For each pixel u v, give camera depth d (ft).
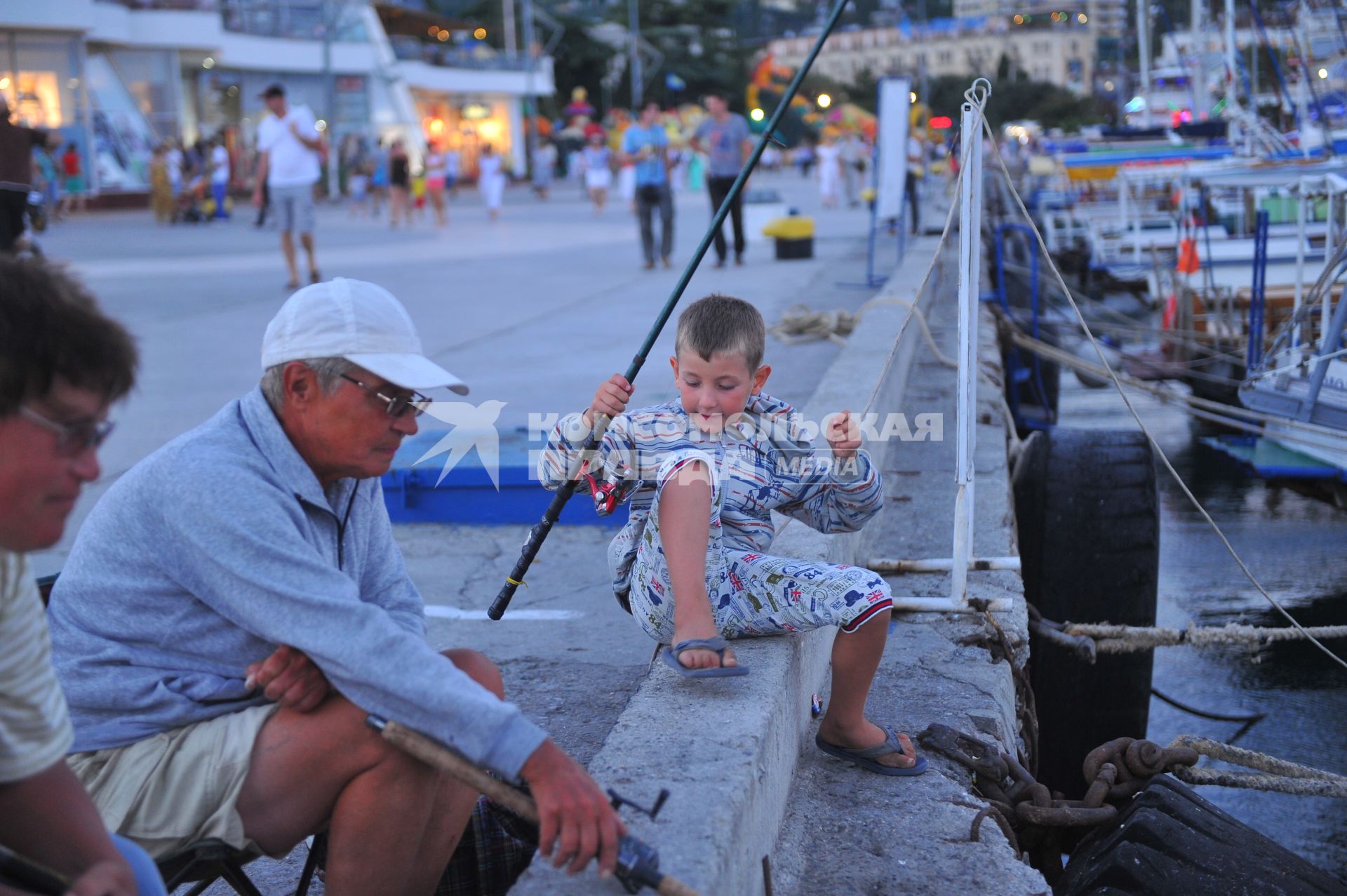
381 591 7.86
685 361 9.26
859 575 9.13
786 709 9.07
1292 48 45.55
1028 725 12.17
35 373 4.82
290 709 6.64
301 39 144.77
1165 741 15.48
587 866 6.51
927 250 44.45
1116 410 33.35
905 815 9.08
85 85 115.44
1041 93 166.09
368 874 6.78
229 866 6.84
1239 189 39.17
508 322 35.68
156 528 6.61
